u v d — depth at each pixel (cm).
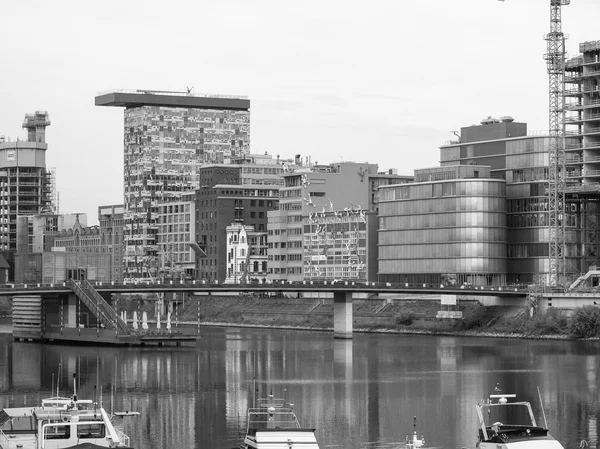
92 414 13562
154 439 17375
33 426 13925
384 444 17200
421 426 18712
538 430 13938
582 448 16725
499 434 13775
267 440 13675
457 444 17138
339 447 16962
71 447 12675
